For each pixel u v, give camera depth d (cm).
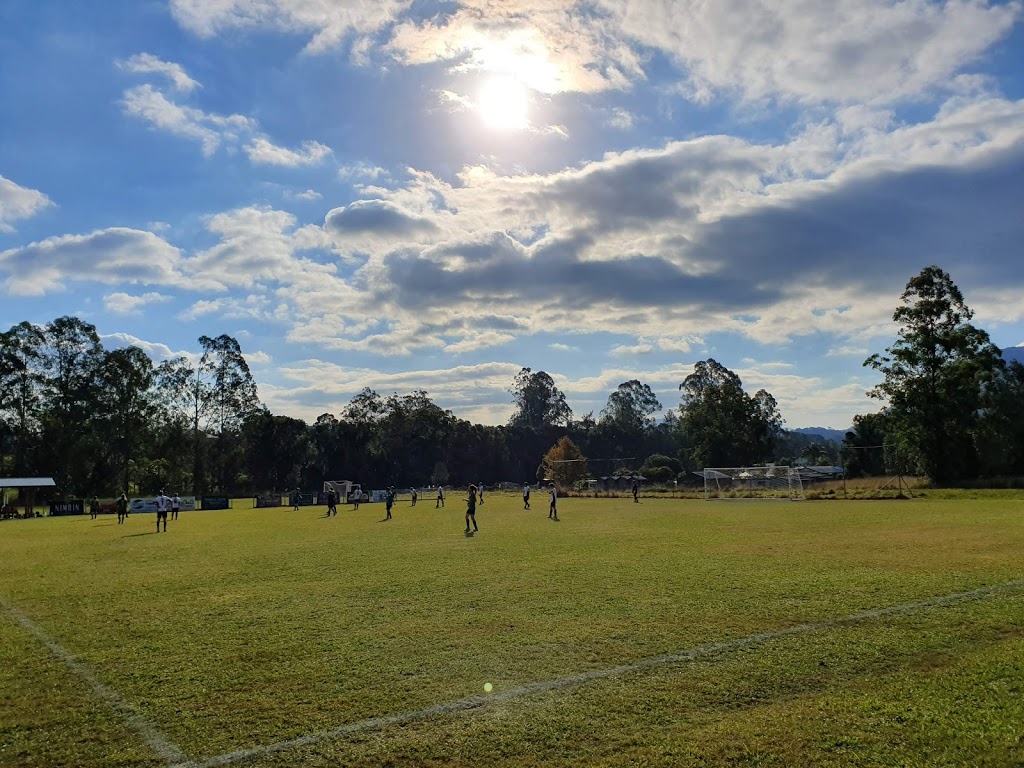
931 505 4191
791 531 2630
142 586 1625
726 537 2442
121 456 9375
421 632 1065
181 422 10156
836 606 1156
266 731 683
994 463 7056
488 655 923
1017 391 7794
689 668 841
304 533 3238
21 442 8638
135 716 733
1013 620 1023
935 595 1223
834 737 623
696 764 582
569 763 592
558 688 784
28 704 780
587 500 6372
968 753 580
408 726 686
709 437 10544
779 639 957
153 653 987
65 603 1420
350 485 7800
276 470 11438
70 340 8925
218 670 891
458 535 2856
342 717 714
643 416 15438
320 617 1202
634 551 2061
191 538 3114
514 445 14425
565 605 1236
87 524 4628
